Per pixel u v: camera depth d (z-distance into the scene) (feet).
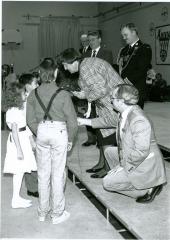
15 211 11.69
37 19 49.96
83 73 11.77
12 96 11.29
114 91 10.50
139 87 14.15
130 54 14.40
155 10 36.83
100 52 15.92
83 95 13.38
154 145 10.68
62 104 10.08
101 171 13.17
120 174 10.74
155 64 38.09
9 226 10.53
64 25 50.62
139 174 10.47
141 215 10.13
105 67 11.81
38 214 11.00
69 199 12.66
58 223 10.71
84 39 19.21
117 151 11.76
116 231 10.24
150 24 38.04
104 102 11.91
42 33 50.08
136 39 14.37
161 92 33.40
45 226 10.54
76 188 13.84
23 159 11.46
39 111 10.21
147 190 10.98
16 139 11.20
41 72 10.30
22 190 13.71
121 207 10.68
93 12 51.39
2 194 13.32
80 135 20.49
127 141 10.40
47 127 10.13
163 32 35.76
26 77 11.89
